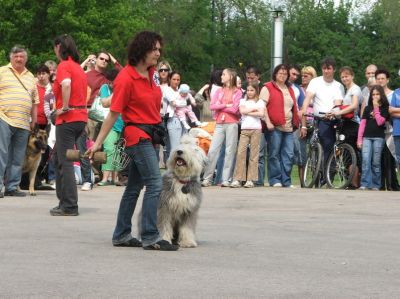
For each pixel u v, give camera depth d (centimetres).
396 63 6456
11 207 1269
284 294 658
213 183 1739
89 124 1614
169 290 669
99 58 1627
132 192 900
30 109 1445
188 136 924
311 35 6594
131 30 5281
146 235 884
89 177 1567
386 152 1634
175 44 6594
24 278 713
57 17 4834
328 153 1683
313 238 978
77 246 898
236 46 7331
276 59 2595
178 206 895
